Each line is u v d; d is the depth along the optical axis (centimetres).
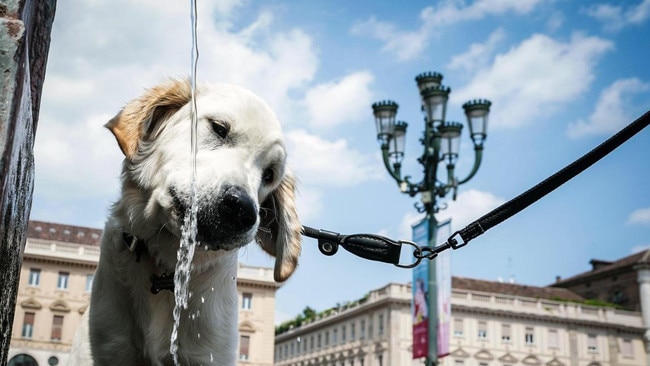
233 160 304
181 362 312
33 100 210
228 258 320
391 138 1220
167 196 297
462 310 5834
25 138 193
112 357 303
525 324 5956
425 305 1220
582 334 6084
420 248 357
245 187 296
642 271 6781
